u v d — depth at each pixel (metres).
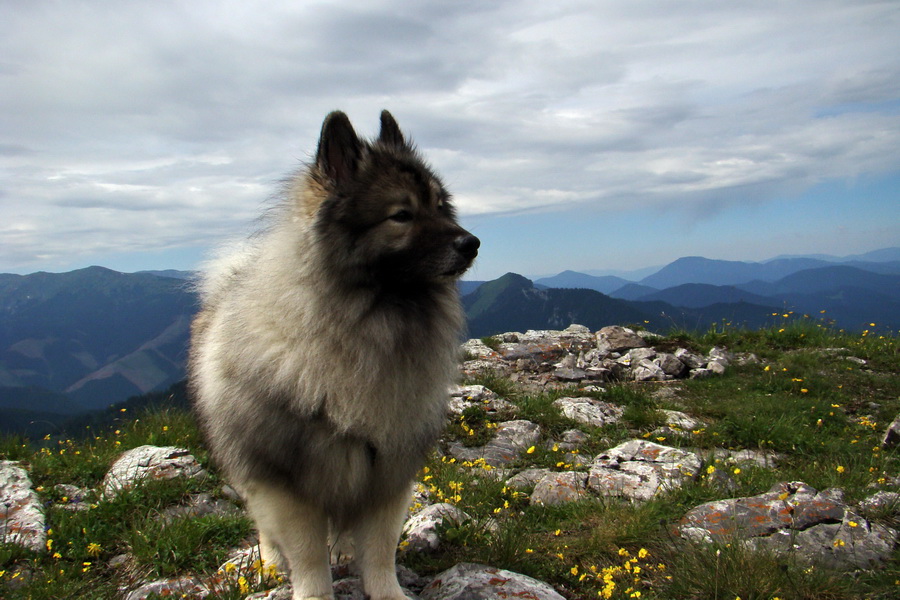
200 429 1.22
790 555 1.09
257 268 1.00
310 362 0.90
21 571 1.19
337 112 1.00
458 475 1.68
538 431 2.10
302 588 0.95
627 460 1.68
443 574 1.04
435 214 1.03
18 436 1.84
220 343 1.02
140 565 1.20
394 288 0.98
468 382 2.61
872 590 1.03
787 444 2.00
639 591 1.03
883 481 1.45
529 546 1.19
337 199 0.97
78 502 1.47
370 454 0.95
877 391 2.68
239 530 1.30
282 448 0.92
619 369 2.96
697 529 1.21
